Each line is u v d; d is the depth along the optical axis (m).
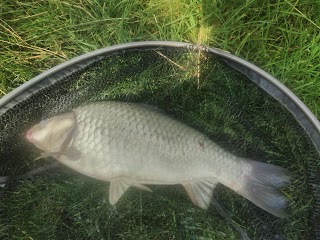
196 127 0.57
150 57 0.57
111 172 0.53
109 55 0.56
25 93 0.55
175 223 0.55
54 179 0.56
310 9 0.63
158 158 0.53
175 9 0.63
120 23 0.62
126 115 0.53
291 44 0.63
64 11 0.63
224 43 0.62
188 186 0.53
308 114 0.54
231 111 0.57
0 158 0.55
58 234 0.55
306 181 0.54
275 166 0.54
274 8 0.63
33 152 0.56
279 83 0.54
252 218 0.56
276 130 0.55
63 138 0.53
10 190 0.55
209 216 0.56
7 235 0.55
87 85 0.57
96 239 0.55
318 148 0.54
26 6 0.63
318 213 0.54
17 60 0.62
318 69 0.62
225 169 0.54
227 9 0.63
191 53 0.56
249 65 0.55
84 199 0.56
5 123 0.55
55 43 0.62
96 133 0.53
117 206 0.56
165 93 0.57
